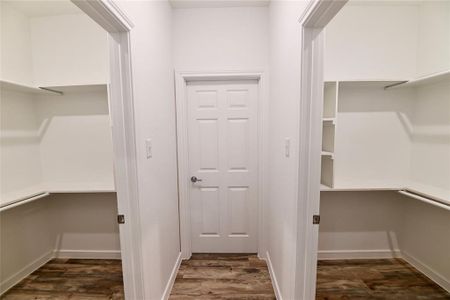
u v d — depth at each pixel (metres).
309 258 1.24
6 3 1.98
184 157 2.36
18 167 2.08
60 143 2.30
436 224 2.01
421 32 2.11
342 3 0.90
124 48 1.17
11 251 2.01
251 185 2.46
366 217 2.36
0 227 1.94
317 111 1.17
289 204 1.41
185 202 2.39
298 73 1.20
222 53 2.24
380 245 2.38
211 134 2.42
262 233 2.38
